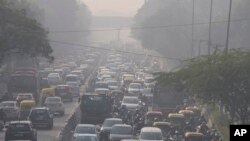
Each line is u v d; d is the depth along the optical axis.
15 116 123.75
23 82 156.50
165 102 137.75
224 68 89.12
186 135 92.00
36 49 124.81
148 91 163.12
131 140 81.12
